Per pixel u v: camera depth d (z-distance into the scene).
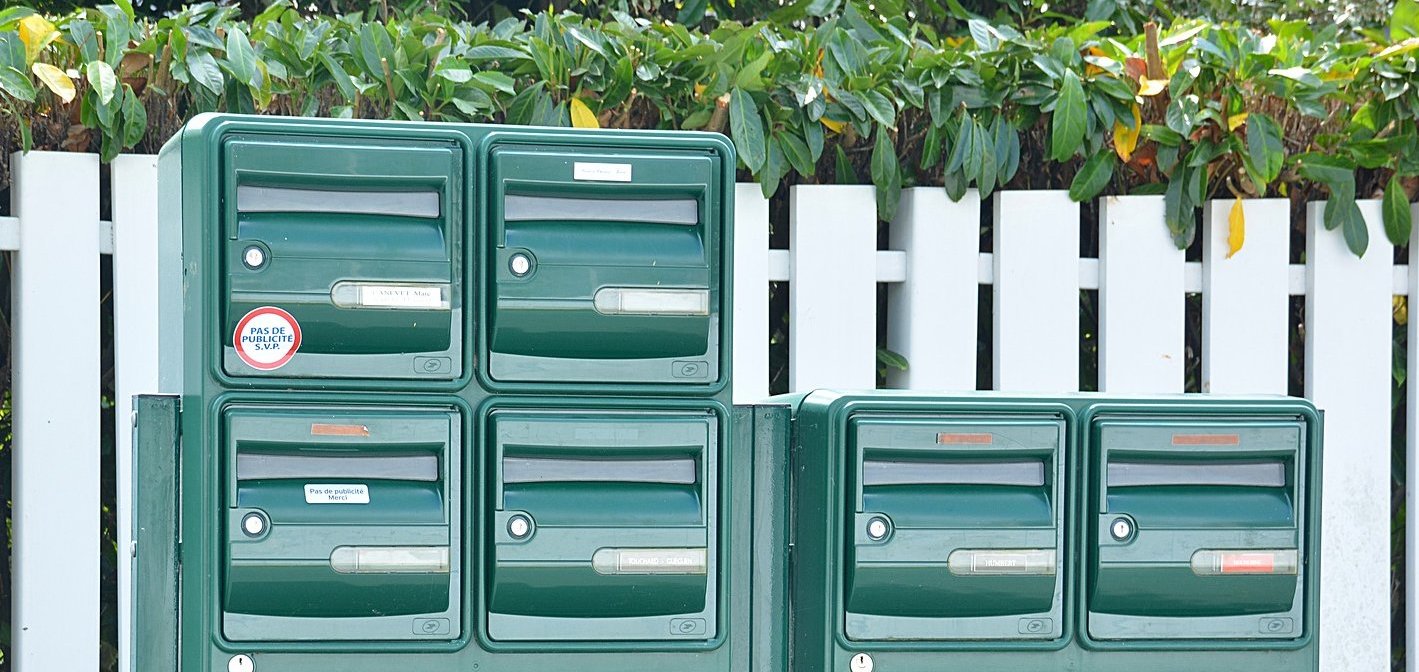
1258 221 4.07
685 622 2.94
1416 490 4.14
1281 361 4.09
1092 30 4.14
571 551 2.87
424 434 2.83
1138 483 3.03
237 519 2.76
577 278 2.86
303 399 2.80
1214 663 3.06
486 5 5.57
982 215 4.21
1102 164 4.00
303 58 3.78
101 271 3.89
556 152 2.87
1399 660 4.35
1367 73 4.03
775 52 3.95
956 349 4.00
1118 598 3.02
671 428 2.91
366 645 2.83
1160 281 4.07
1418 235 4.12
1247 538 3.04
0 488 3.95
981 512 2.98
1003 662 3.01
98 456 3.65
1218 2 5.44
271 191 2.78
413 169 2.81
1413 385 4.14
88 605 3.64
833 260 3.96
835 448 2.95
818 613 2.97
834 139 4.09
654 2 5.20
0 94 3.63
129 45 3.69
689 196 2.92
